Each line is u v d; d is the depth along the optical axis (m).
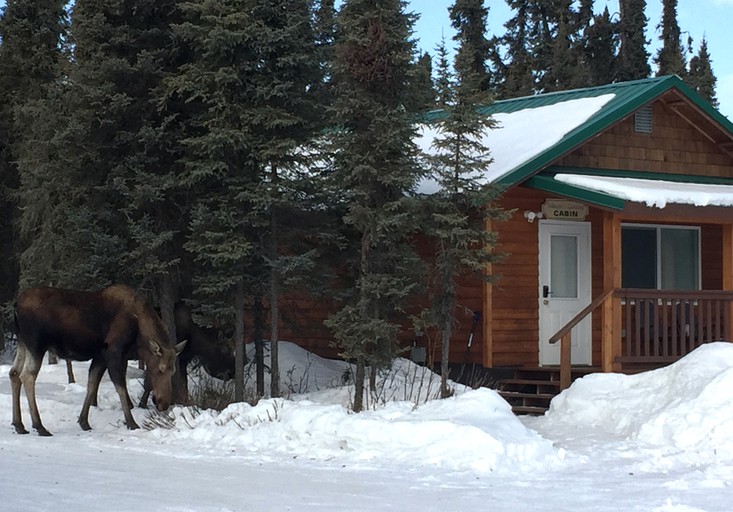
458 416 10.93
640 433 11.60
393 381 14.03
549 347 16.50
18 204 22.06
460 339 16.22
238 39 13.05
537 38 39.31
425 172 13.03
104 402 14.46
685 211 15.29
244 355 14.32
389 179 12.52
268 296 14.24
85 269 13.43
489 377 15.84
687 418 11.30
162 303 13.91
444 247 13.33
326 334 17.83
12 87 22.77
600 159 17.25
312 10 13.66
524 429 10.88
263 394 14.41
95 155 13.94
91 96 13.55
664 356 15.54
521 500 7.88
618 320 15.18
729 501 8.01
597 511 7.43
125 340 12.22
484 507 7.48
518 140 16.86
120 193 13.85
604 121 16.34
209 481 8.36
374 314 12.92
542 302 16.48
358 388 12.59
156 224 13.99
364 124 12.82
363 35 12.63
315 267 14.00
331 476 8.89
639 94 16.86
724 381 11.59
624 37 39.44
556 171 16.69
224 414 11.84
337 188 13.27
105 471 8.77
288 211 13.91
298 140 13.66
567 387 14.75
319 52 13.55
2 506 6.65
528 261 16.42
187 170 13.55
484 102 13.16
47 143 14.45
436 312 13.20
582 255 16.92
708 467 9.77
